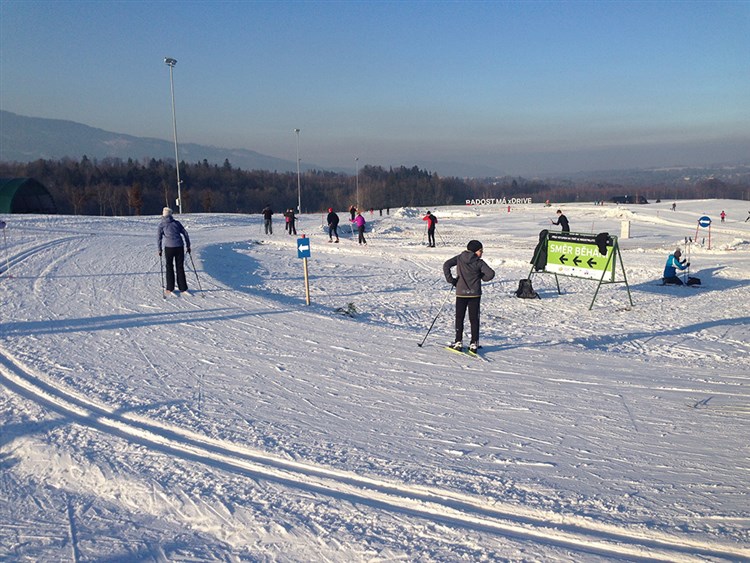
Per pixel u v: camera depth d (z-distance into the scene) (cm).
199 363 834
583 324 1221
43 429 598
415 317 1285
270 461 536
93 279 1545
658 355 968
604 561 392
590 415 658
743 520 440
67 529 435
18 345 905
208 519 443
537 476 507
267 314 1178
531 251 2659
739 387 771
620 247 2883
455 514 448
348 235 3916
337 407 672
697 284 1778
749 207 6875
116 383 739
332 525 432
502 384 767
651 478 506
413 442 577
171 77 4447
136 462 531
